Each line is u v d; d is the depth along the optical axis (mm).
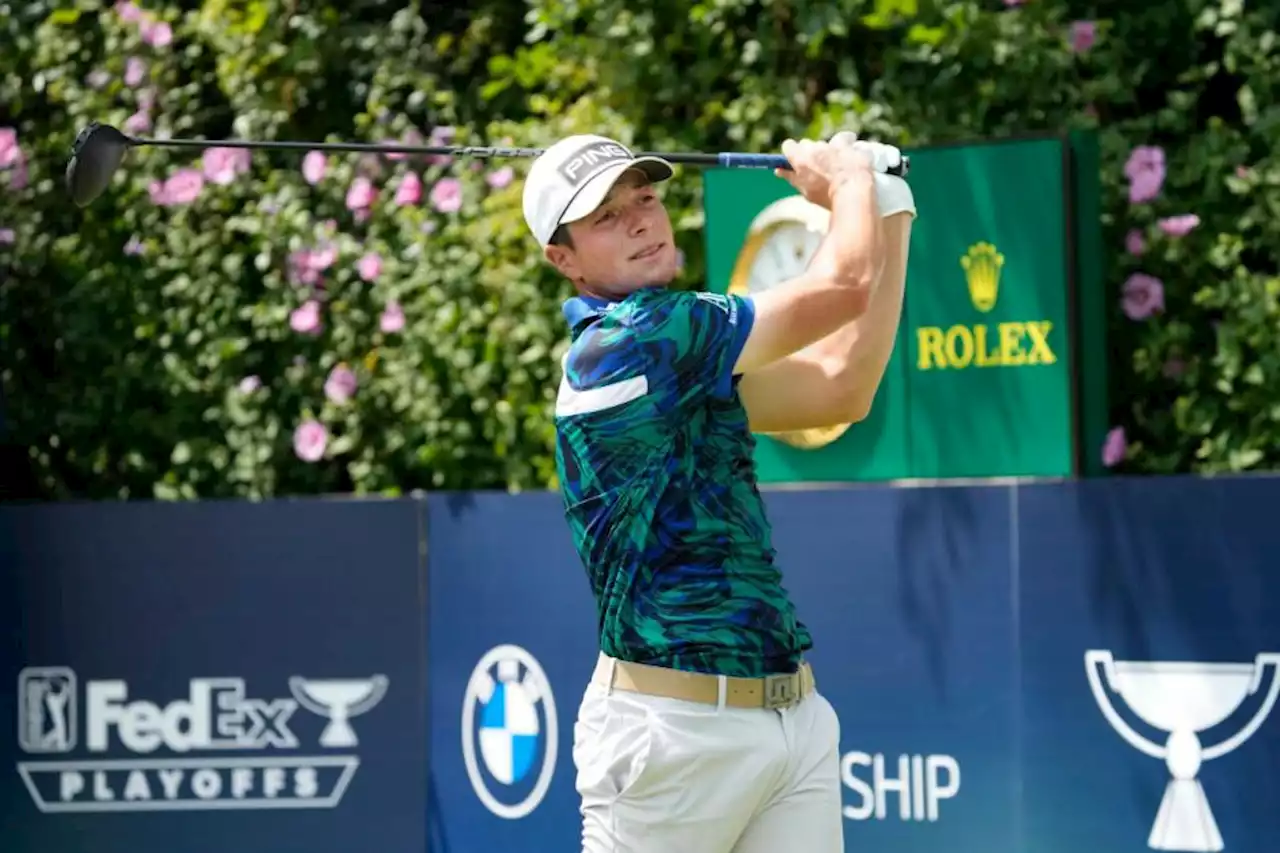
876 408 16750
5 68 21984
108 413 21172
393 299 19500
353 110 21531
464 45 21391
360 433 19938
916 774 16172
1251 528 15148
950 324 16500
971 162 16406
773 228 16734
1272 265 18359
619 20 19312
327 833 17719
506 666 17359
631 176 10727
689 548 10320
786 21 19094
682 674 10305
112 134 13102
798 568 16500
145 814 17891
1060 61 18188
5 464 20438
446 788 17578
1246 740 15180
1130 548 15508
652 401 10195
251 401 20438
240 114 21438
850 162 10656
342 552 17766
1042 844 15773
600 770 10625
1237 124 18969
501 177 19312
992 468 16391
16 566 18078
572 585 17156
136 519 17953
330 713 17750
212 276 20734
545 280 18953
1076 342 16141
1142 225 18109
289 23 21141
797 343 10297
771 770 10422
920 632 16172
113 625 17953
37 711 18031
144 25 21188
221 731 17844
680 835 10469
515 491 18562
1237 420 17812
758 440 17141
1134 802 15508
